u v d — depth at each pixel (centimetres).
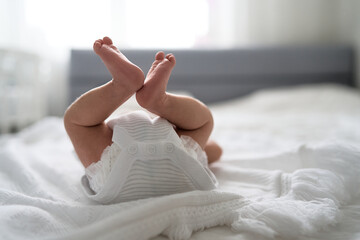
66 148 118
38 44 234
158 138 54
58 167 86
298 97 213
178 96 58
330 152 71
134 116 57
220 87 251
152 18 249
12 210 49
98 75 227
